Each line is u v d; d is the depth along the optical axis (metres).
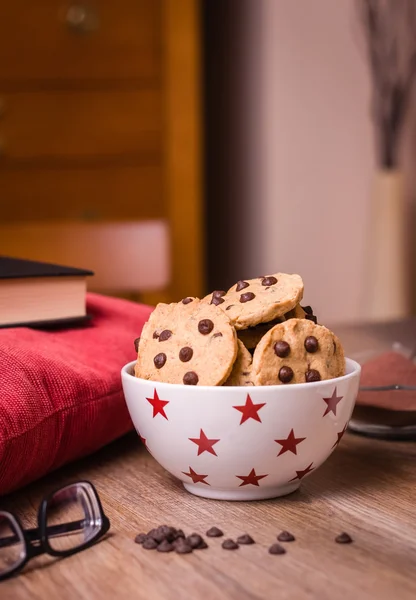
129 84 2.06
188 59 2.07
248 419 0.65
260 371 0.66
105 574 0.60
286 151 2.22
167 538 0.64
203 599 0.57
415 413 0.80
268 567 0.60
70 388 0.73
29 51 2.00
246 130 2.31
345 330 1.07
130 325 0.89
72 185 2.09
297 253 2.27
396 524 0.66
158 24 2.05
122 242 1.60
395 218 2.14
